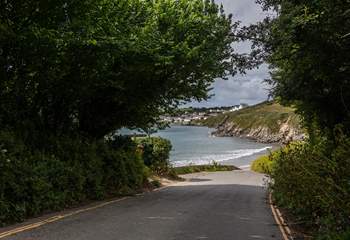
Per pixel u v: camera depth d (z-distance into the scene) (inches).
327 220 329.4
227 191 925.2
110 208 575.5
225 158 3171.8
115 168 816.9
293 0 426.3
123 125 875.4
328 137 536.1
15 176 479.5
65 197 575.8
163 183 1189.1
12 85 603.5
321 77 463.2
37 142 621.6
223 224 456.4
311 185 373.4
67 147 666.2
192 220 476.7
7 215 441.7
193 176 1587.1
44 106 685.3
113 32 629.0
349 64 434.0
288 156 548.4
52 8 564.1
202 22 778.8
